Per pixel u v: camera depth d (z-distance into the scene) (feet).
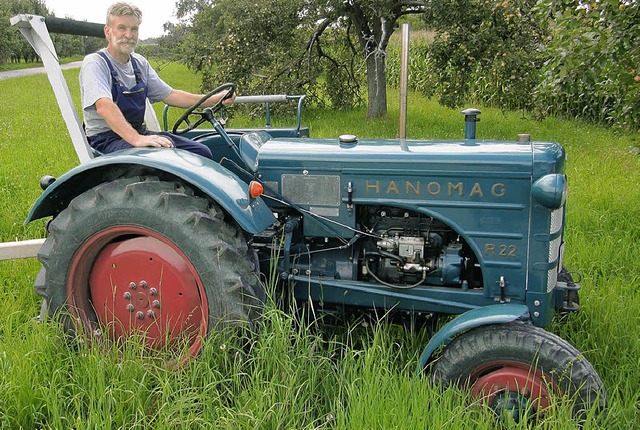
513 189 8.89
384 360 8.73
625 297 12.03
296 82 41.83
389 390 8.15
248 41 38.42
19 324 10.48
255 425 7.40
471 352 8.22
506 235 9.02
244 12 38.60
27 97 62.18
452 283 9.56
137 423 7.46
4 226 15.92
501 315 8.22
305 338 9.03
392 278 9.90
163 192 8.87
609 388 8.99
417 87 60.13
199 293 9.16
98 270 9.53
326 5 36.22
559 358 7.87
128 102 10.85
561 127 36.55
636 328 10.57
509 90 34.73
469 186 9.10
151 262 9.16
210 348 8.56
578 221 16.71
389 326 10.57
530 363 7.98
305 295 10.14
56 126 37.19
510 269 9.09
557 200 8.32
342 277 10.19
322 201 9.88
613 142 30.55
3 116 43.65
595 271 13.57
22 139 31.27
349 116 40.81
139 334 9.42
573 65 15.69
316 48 43.60
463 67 35.78
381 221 9.95
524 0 32.40
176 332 9.28
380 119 38.06
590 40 15.17
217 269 8.72
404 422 7.46
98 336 9.43
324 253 10.33
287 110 38.65
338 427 7.59
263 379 8.38
